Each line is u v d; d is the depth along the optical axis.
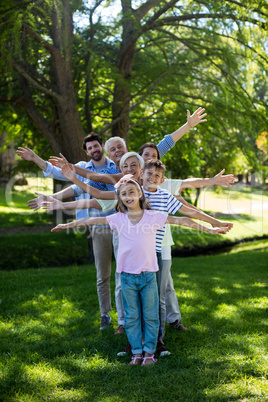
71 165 3.58
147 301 3.17
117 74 7.63
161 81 8.56
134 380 2.88
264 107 9.00
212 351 3.30
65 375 2.98
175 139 4.04
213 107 9.07
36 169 11.45
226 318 4.20
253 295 5.32
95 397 2.66
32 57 7.39
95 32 8.16
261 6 6.70
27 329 3.98
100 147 4.34
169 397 2.63
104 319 4.05
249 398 2.54
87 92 8.50
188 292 5.38
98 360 3.22
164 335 3.71
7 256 10.81
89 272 7.27
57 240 12.61
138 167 3.55
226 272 7.68
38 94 10.01
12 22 5.99
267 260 9.24
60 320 4.29
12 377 2.93
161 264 3.41
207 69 9.68
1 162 17.88
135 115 11.30
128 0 7.64
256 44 8.13
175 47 10.12
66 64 7.84
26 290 5.68
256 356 3.15
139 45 9.94
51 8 6.28
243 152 9.59
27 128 11.45
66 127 8.15
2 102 10.07
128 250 3.18
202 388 2.72
